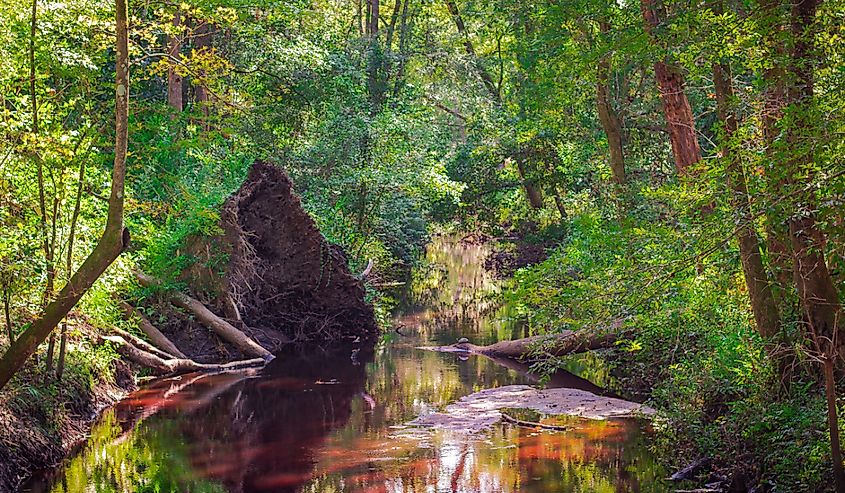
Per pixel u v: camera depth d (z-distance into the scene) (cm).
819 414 773
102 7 1067
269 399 1337
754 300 898
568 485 886
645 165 2017
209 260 1697
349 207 2355
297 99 2391
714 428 901
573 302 862
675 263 761
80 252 1108
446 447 1049
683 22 913
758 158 714
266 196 1798
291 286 1827
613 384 1416
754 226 771
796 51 764
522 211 3331
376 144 2464
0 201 991
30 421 996
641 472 923
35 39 932
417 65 3275
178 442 1083
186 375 1528
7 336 1038
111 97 1329
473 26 3475
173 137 1631
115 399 1308
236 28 2178
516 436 1093
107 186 1188
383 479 923
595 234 1116
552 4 1545
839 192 616
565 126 2197
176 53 1945
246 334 1703
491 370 1553
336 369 1580
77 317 1173
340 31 3266
